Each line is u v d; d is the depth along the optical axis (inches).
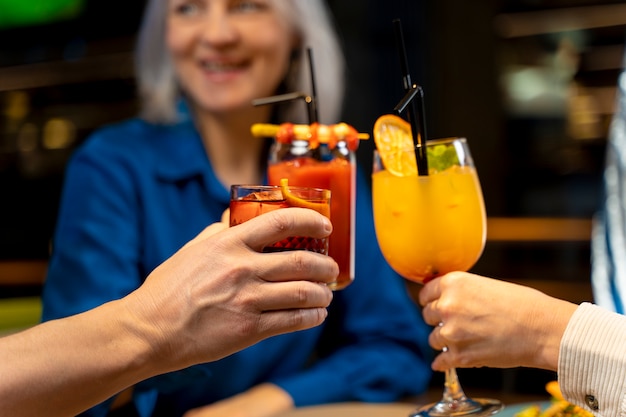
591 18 215.9
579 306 44.1
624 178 82.7
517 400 65.4
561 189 231.8
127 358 39.0
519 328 44.7
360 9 205.9
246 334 39.0
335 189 53.5
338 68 81.4
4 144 246.8
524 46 226.8
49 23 222.1
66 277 69.5
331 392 71.6
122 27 216.4
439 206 49.8
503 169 225.1
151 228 72.4
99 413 56.8
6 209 249.1
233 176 77.7
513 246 211.0
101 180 72.4
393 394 75.0
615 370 41.6
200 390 69.4
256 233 39.0
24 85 238.5
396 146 51.4
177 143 75.5
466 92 218.5
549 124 232.1
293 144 54.2
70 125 239.6
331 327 81.4
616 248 81.2
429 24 211.3
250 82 73.9
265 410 67.0
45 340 39.5
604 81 226.7
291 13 75.7
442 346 47.3
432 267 50.8
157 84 78.3
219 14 71.6
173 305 39.0
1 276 217.0
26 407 38.5
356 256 79.7
